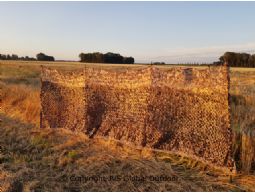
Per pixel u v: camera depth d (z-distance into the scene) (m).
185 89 7.40
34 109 12.05
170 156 7.42
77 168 7.00
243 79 25.44
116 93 8.97
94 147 8.46
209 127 6.89
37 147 8.52
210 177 6.29
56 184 6.19
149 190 5.85
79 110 9.91
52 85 10.96
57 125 10.47
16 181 6.24
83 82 9.88
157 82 7.96
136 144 8.08
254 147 6.95
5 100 14.41
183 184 5.98
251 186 5.89
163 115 7.79
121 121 8.71
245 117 9.62
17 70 39.84
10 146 8.66
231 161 6.39
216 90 6.80
